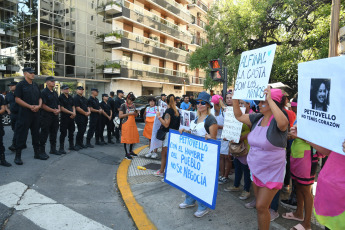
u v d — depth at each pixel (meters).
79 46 23.31
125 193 4.11
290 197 3.82
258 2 14.02
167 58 31.83
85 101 7.29
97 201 3.87
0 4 22.00
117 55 26.59
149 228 3.05
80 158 6.15
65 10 22.11
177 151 3.59
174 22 34.81
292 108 3.89
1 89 23.84
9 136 8.66
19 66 21.61
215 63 6.93
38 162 5.51
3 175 4.57
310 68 1.90
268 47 2.45
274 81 13.44
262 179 2.48
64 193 4.05
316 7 11.83
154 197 3.97
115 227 3.14
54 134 6.31
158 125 5.82
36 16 20.34
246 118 2.83
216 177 2.96
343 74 1.61
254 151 2.57
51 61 21.30
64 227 3.04
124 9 25.34
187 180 3.39
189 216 3.34
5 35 22.19
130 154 6.47
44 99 5.86
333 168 1.96
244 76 2.75
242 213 3.42
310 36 10.94
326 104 1.75
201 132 3.42
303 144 2.99
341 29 4.34
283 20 13.51
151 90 31.17
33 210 3.40
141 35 29.05
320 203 2.02
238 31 15.34
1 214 3.23
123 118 6.17
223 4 16.58
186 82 35.28
